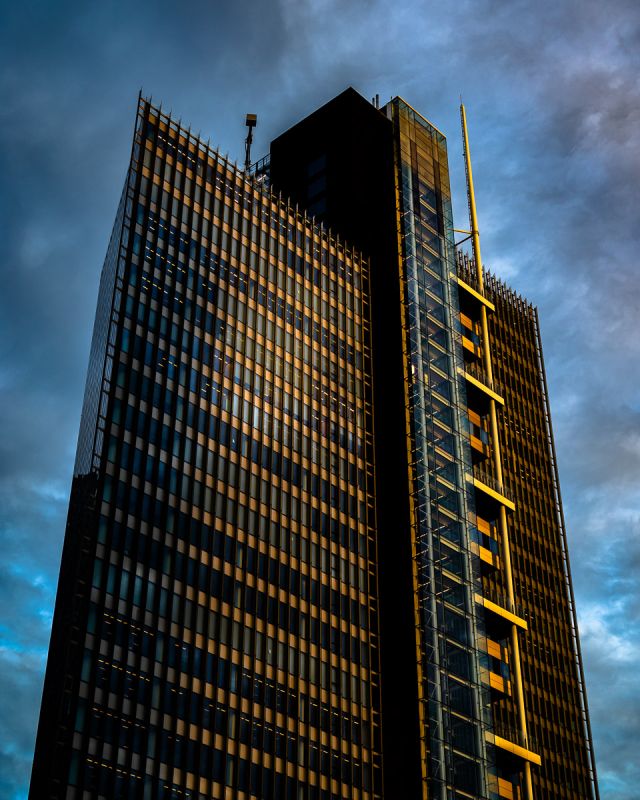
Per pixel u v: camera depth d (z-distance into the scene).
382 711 118.25
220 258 126.06
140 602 101.19
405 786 114.44
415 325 145.00
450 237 160.25
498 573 146.38
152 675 99.06
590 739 150.38
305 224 140.88
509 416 168.00
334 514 124.50
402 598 125.12
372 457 134.00
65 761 90.44
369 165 156.25
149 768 95.25
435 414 141.12
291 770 106.06
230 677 105.06
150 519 105.56
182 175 126.38
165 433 110.88
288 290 133.38
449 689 123.75
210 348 119.62
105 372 110.31
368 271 148.00
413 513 130.75
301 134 161.88
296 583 116.00
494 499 145.75
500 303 179.12
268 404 123.31
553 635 154.38
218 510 111.94
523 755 130.50
